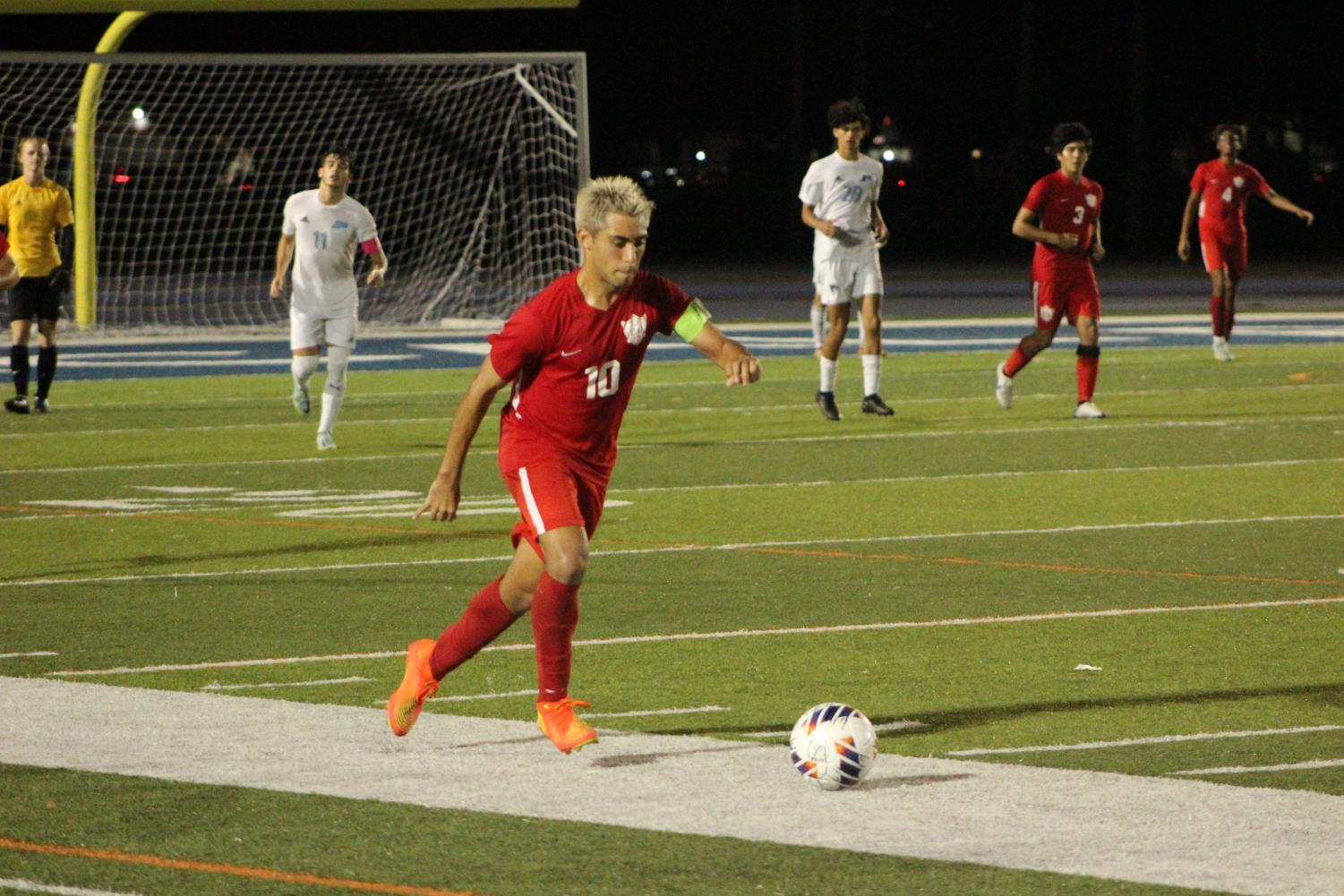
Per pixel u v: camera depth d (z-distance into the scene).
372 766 21.02
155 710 23.61
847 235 56.72
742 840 18.36
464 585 32.50
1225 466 47.53
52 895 16.97
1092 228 57.16
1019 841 18.22
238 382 72.56
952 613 29.95
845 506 41.50
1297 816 18.95
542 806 19.48
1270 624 29.05
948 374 72.88
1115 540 36.91
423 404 64.50
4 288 37.69
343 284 51.53
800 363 78.50
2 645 27.64
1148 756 21.47
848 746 19.83
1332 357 77.94
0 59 77.88
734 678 25.50
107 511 41.12
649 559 34.91
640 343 21.09
